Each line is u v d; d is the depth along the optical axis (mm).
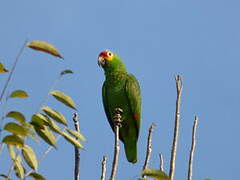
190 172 7453
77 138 6223
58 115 5836
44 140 5656
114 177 6707
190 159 7547
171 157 7234
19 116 5383
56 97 6020
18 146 5418
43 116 5742
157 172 5957
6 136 5293
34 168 5406
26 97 5402
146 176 6211
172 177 7090
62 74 6020
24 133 5320
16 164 5430
